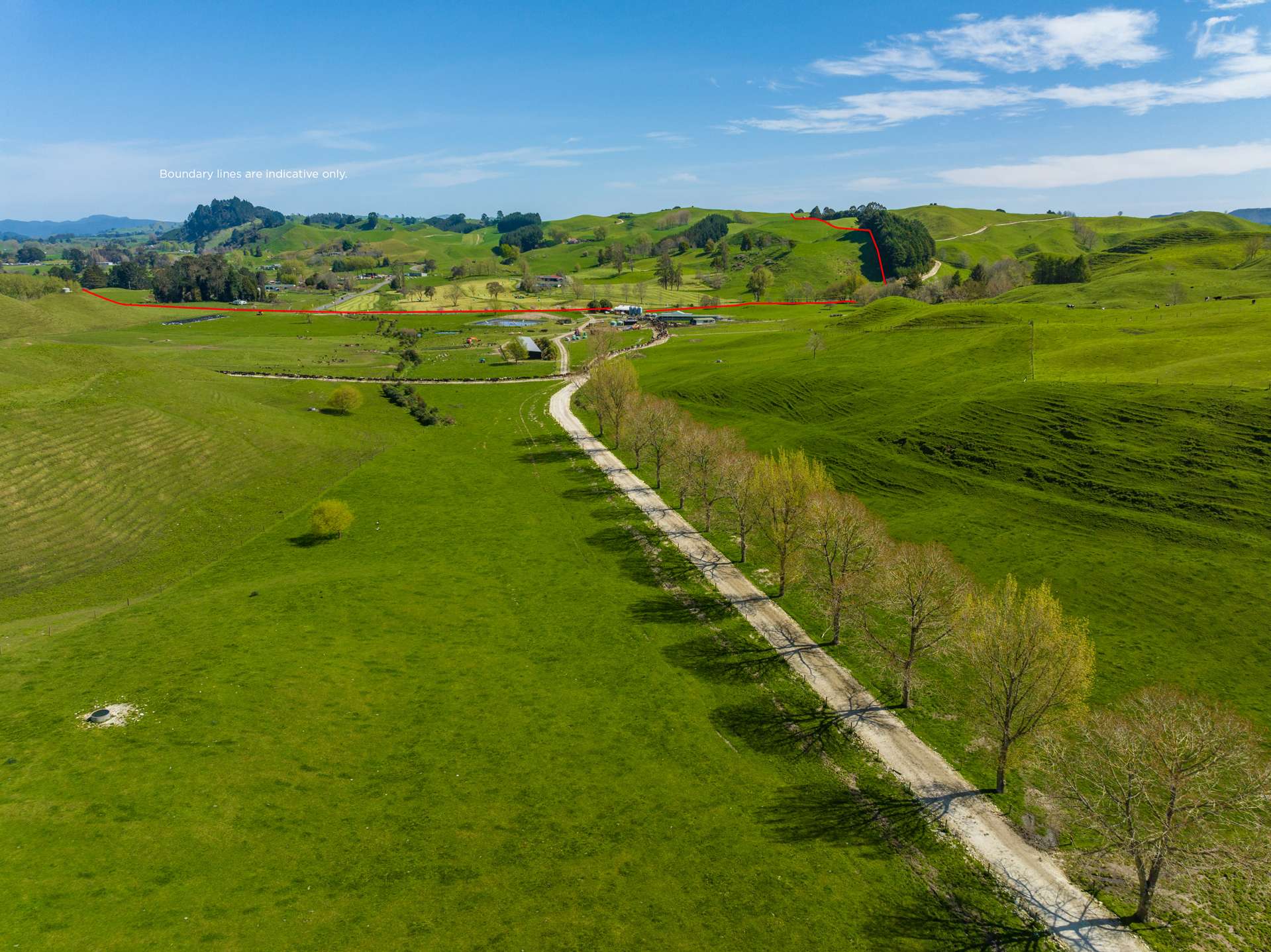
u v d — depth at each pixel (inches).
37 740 1866.4
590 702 2413.9
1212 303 6535.4
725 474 3742.6
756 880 1710.1
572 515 4131.4
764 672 2630.4
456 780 1975.9
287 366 7568.9
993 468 3998.5
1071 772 1956.2
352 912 1501.0
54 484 3609.7
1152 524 3243.1
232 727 2020.2
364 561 3444.9
